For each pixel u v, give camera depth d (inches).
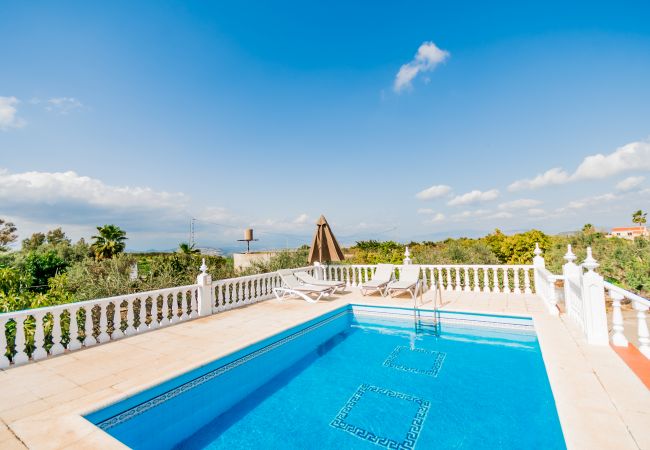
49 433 107.8
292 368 216.4
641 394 121.1
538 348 236.7
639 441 92.4
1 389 147.2
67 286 424.5
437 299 341.7
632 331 291.4
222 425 149.7
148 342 218.4
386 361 221.9
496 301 323.9
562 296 335.6
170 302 415.5
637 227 1793.8
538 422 140.5
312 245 441.7
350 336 285.3
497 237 783.7
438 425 140.6
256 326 254.2
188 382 166.6
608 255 437.7
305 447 129.4
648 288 372.2
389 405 160.6
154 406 149.3
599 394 122.1
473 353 230.2
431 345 251.1
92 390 144.2
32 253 624.1
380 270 412.8
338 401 167.8
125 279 404.2
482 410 152.2
